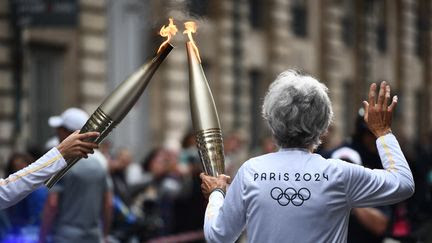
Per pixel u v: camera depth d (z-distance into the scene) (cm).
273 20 2606
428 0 3738
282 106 448
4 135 1570
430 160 1477
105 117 480
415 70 3634
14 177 486
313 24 2853
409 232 757
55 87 1733
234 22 2411
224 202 455
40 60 1706
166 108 2103
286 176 446
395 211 752
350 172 447
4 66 1566
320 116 449
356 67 3139
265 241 444
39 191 919
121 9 1820
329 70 2917
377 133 471
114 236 1063
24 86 1620
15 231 906
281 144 456
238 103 2434
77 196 815
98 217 831
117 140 1869
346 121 3073
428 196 777
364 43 3169
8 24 1551
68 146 482
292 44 2716
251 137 2528
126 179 1182
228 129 2373
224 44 2373
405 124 3525
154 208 1148
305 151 453
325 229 442
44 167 483
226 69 2386
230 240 455
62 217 816
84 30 1769
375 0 3212
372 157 738
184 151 1281
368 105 473
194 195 1113
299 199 442
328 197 443
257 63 2559
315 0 2867
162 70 2105
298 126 448
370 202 450
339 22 2995
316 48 2870
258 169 450
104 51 1822
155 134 2073
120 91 481
